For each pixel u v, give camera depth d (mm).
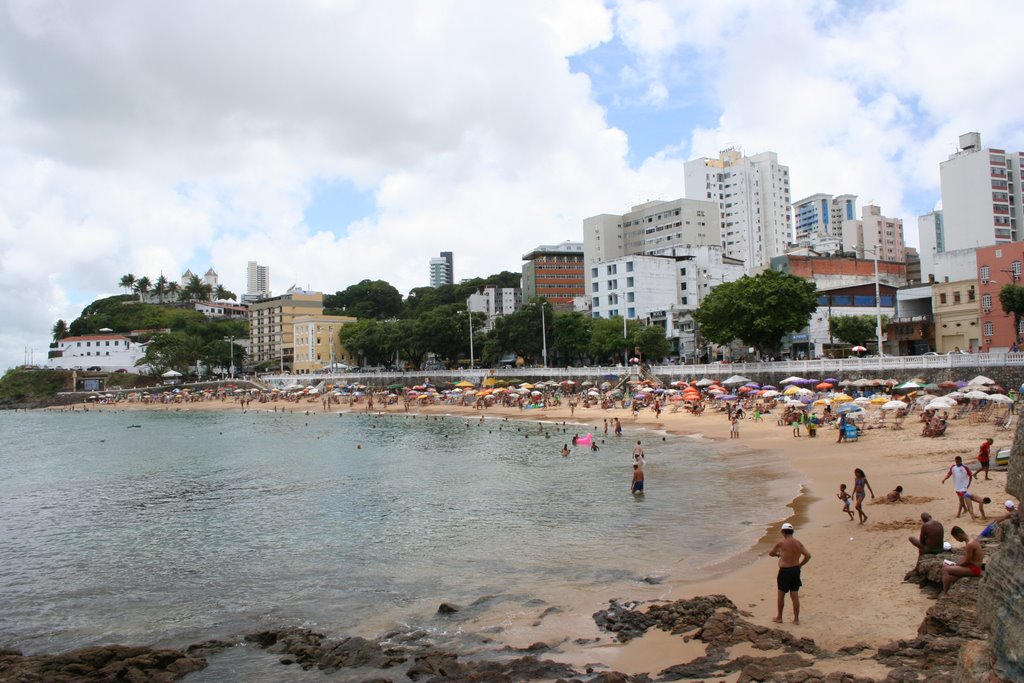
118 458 65375
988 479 30188
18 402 173875
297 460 58156
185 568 26781
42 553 29938
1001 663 7766
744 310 81562
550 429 73688
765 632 16156
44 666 17359
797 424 53156
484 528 30562
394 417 100875
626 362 114062
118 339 195250
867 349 92500
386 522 32844
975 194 131750
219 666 17328
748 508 31062
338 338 195000
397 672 16297
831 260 124375
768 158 198875
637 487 36125
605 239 184375
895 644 14539
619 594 20766
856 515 27391
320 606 21656
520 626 18719
